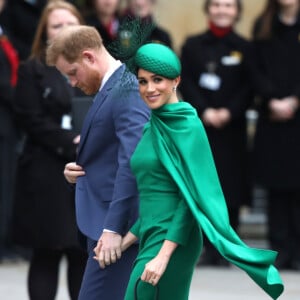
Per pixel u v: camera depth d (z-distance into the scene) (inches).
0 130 1430.9
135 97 776.3
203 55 1467.8
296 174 1450.5
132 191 765.9
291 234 1469.0
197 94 1459.2
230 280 1365.7
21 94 1055.0
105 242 767.1
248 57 1461.6
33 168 1049.5
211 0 1473.9
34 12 1507.1
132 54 744.3
